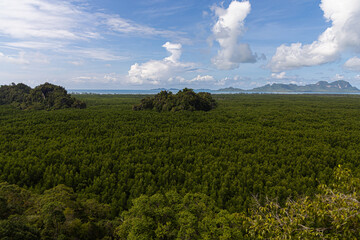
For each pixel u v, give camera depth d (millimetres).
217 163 40344
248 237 16391
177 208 19766
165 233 16812
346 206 9133
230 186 33281
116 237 21812
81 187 34656
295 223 9883
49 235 19125
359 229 8875
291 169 38844
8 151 45344
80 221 21578
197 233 17031
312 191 29969
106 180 35094
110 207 28406
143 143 52344
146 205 19375
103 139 55312
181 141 54312
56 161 40562
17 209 21875
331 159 41812
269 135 59531
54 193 25328
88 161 40781
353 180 10273
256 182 33406
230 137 57938
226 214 18578
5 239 15430
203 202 20672
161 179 35469
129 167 38625
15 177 35188
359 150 47562
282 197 29969
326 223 10391
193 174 36938
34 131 59875
